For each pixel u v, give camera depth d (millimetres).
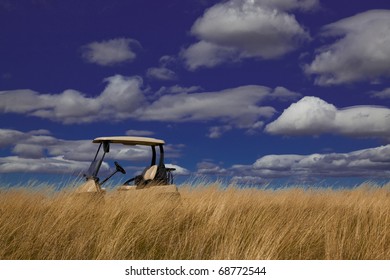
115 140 9641
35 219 7055
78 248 6082
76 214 7434
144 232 6660
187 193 10000
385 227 7004
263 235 6320
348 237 6727
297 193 10609
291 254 6160
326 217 7992
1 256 5902
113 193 9164
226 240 6355
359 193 10773
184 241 6566
